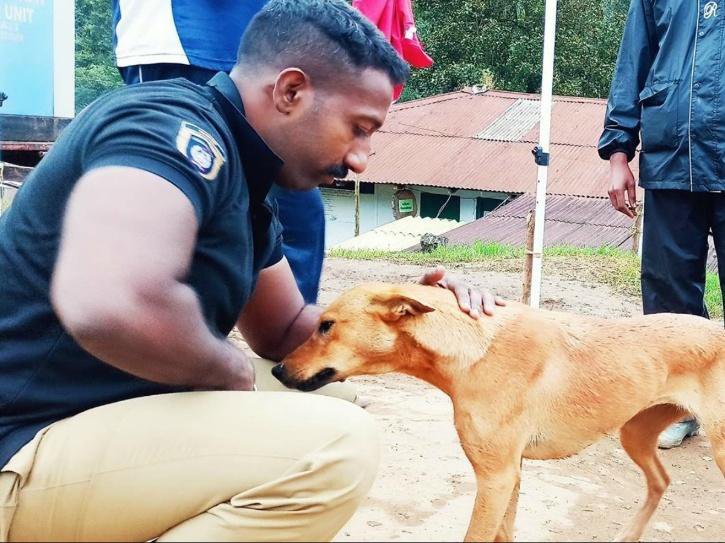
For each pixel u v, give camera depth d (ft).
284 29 7.73
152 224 6.36
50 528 7.07
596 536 10.56
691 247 14.53
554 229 52.90
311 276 14.48
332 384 11.92
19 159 31.35
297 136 7.83
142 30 13.38
